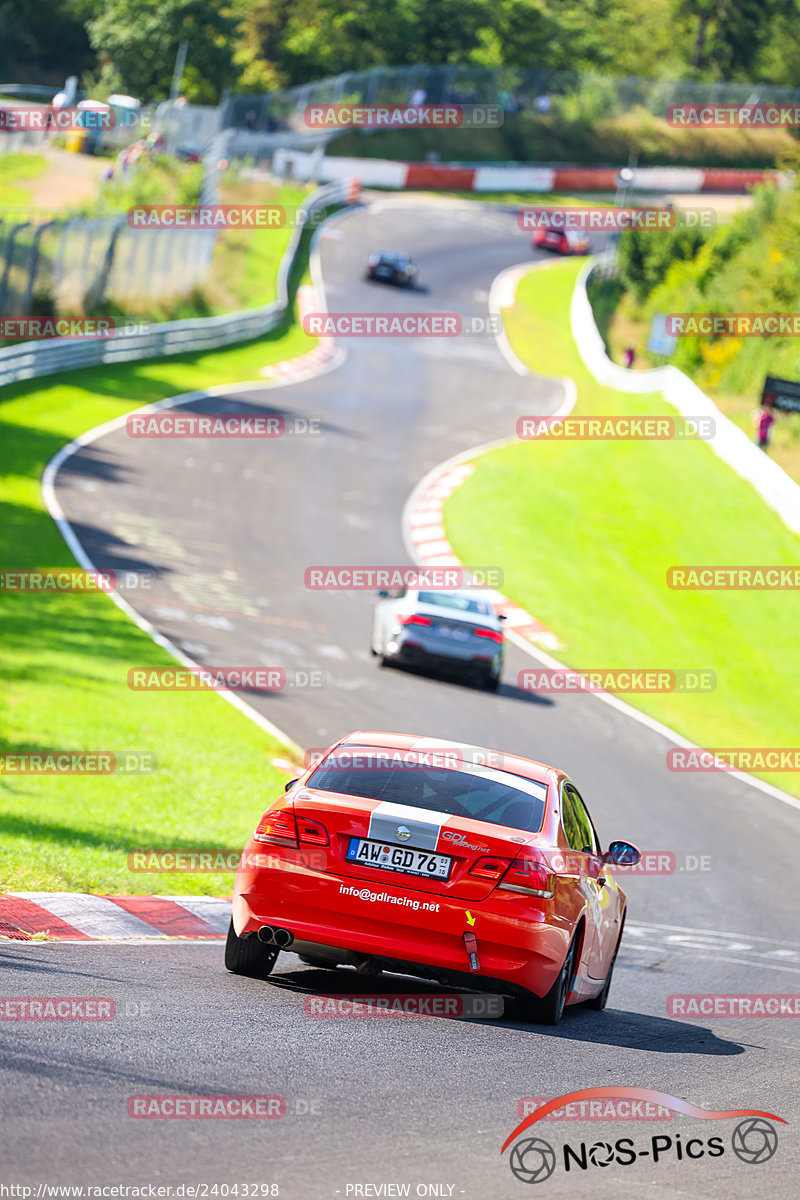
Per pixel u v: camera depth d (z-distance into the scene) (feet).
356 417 565.12
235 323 645.10
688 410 594.24
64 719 204.44
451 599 304.71
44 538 333.62
